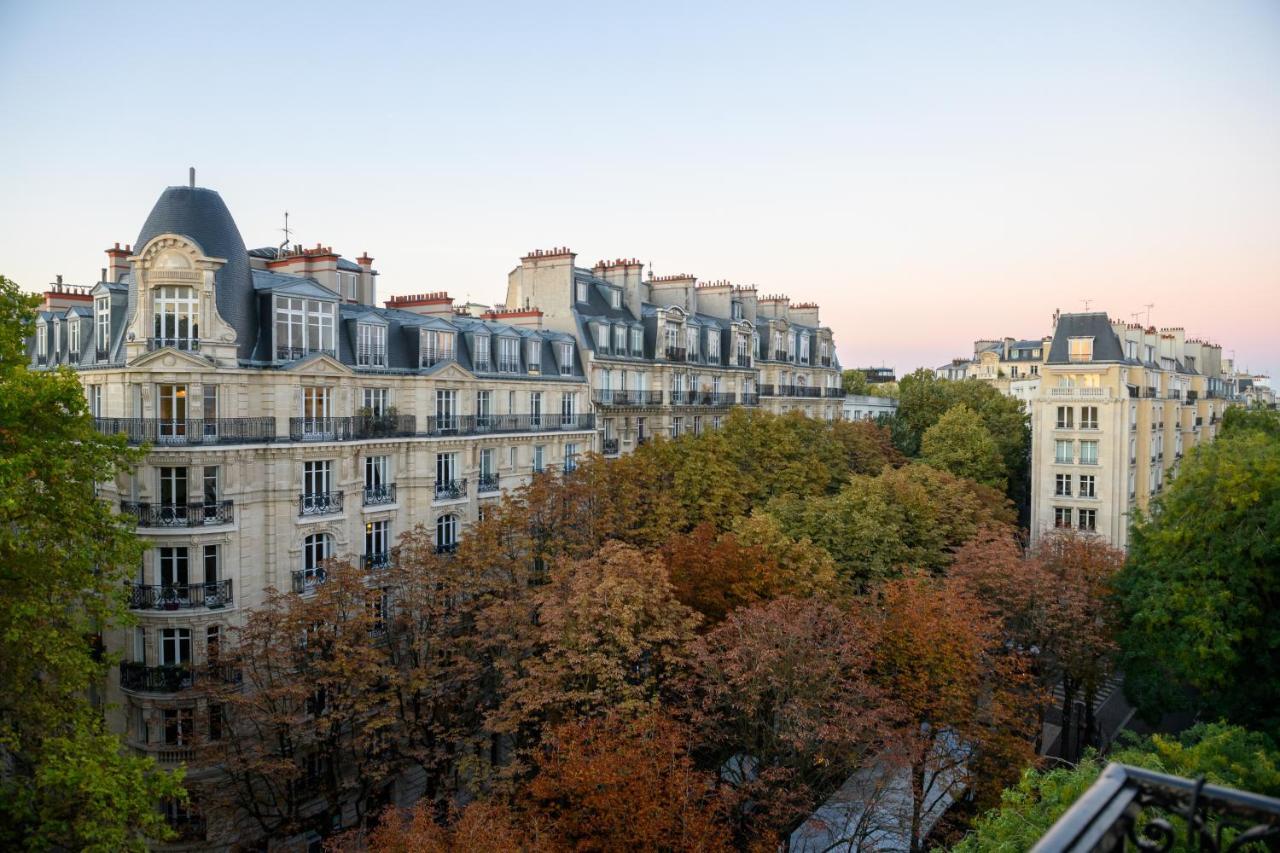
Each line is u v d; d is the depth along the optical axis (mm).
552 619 38812
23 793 26578
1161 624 45031
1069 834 6918
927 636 40344
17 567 29281
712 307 98188
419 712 43750
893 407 139500
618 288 83125
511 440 62562
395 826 32500
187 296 44531
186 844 42125
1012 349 177250
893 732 36656
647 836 29453
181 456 43594
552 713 38625
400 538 48125
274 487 46406
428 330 56469
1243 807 7363
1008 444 102750
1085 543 61438
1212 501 45844
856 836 38938
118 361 45938
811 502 62844
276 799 40781
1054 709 63312
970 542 58781
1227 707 42438
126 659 44094
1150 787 7855
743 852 36000
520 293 78125
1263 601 44094
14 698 29266
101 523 32031
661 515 58812
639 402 78875
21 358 31203
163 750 43188
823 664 37250
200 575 44000
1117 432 84750
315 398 49156
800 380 108062
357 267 59531
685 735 38156
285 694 38281
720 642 40406
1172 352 106062
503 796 37188
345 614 42500
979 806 39812
